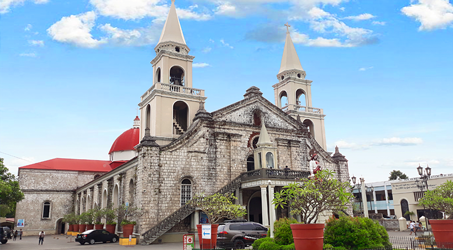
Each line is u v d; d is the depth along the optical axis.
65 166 68.19
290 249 18.36
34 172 64.81
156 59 45.16
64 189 66.19
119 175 41.34
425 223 40.00
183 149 35.78
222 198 29.22
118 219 39.84
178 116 45.81
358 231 18.47
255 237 24.59
